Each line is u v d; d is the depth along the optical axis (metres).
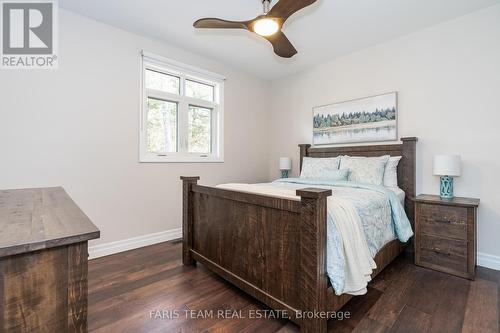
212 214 2.12
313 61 3.59
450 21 2.54
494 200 2.31
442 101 2.60
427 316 1.59
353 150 3.26
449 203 2.19
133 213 2.86
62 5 2.33
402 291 1.89
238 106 3.95
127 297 1.82
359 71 3.25
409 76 2.82
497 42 2.29
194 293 1.88
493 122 2.32
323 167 3.20
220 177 3.71
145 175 2.95
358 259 1.50
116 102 2.73
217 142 3.71
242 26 1.99
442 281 2.06
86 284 0.72
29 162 2.24
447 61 2.56
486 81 2.35
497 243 2.30
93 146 2.58
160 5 2.33
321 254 1.31
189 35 2.90
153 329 1.47
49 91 2.33
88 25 2.53
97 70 2.59
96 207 2.60
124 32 2.77
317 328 1.30
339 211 1.53
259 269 1.67
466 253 2.11
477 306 1.69
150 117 3.07
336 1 2.23
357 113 3.26
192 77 3.39
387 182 2.78
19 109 2.19
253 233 1.72
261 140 4.33
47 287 0.66
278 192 1.90
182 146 3.31
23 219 0.86
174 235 3.20
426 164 2.72
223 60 3.59
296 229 1.43
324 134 3.63
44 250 0.65
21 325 0.63
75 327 0.70
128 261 2.47
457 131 2.51
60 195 1.38
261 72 4.03
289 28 2.69
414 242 2.42
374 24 2.61
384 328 1.47
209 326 1.50
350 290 1.41
